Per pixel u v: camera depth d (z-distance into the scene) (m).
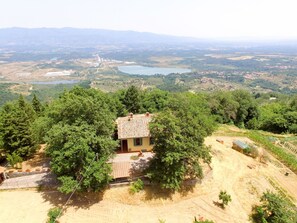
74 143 27.47
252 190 33.75
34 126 37.38
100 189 29.56
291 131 65.06
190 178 32.94
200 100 72.19
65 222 26.53
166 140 28.48
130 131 37.88
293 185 36.59
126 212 28.36
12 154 35.72
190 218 28.22
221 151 43.56
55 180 32.44
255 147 44.72
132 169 32.91
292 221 26.97
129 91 64.62
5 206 28.44
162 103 64.75
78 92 50.00
